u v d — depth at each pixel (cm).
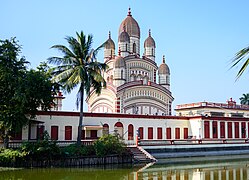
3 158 3400
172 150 5016
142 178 2822
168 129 5856
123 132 5303
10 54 3512
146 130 5566
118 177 2862
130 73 6875
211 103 6956
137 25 7344
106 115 5141
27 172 3120
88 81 3875
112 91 6316
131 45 7219
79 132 3953
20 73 3594
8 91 3481
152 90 6662
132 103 6372
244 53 790
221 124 6256
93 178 2786
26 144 3522
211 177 2931
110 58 7100
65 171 3225
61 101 5525
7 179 2680
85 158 3716
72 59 3938
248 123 6688
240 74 796
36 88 3541
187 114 7062
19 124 3462
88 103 7050
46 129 4528
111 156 3891
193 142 5497
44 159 3531
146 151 4662
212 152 5441
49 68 3909
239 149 5806
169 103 6912
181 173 3169
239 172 3284
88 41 3994
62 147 3816
